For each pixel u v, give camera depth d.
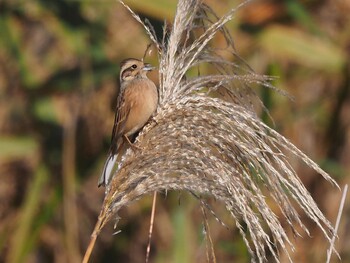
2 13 14.02
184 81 6.84
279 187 6.31
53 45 15.56
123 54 14.11
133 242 14.52
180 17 6.73
